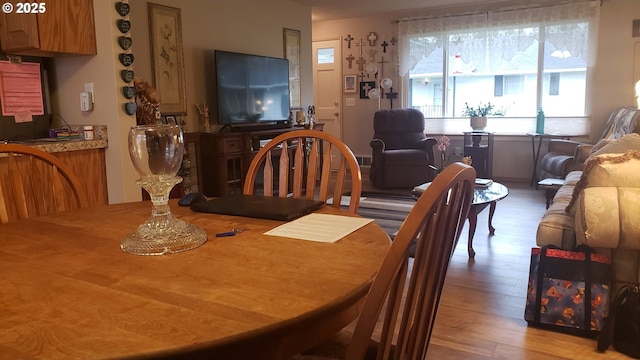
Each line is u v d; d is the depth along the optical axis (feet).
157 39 13.74
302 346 2.62
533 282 7.53
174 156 4.03
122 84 9.38
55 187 5.48
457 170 2.65
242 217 4.56
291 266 3.20
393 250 2.42
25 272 3.15
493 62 21.18
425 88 23.06
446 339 7.18
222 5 16.17
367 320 2.47
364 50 23.91
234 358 2.35
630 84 19.15
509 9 20.38
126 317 2.47
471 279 9.50
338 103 24.91
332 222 4.33
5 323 2.42
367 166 24.59
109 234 4.08
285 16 19.53
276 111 18.16
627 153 6.96
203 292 2.78
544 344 6.99
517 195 17.90
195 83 15.23
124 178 9.48
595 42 19.27
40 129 9.81
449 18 21.49
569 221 7.58
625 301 6.68
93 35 9.24
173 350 2.16
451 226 2.95
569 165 16.20
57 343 2.21
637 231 6.50
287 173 5.94
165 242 3.69
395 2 20.44
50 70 9.91
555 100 20.71
